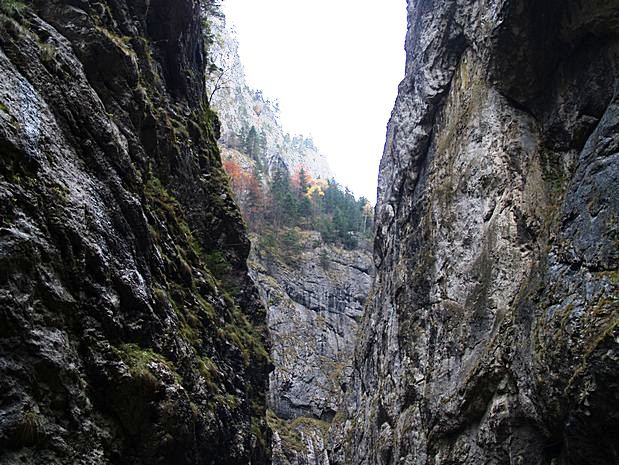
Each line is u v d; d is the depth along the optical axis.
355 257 83.94
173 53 20.97
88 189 10.84
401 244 35.25
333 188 107.38
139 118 15.16
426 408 26.64
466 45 31.22
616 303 15.66
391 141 46.66
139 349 11.32
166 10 20.25
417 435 27.97
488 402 22.12
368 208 103.31
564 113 22.53
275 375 64.44
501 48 23.95
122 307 11.16
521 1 22.34
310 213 92.62
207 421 14.67
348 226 91.44
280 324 69.81
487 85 27.20
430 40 34.47
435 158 31.78
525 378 19.30
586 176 18.31
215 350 18.05
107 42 13.61
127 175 12.89
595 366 15.24
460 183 27.52
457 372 24.48
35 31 11.50
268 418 58.94
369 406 40.00
